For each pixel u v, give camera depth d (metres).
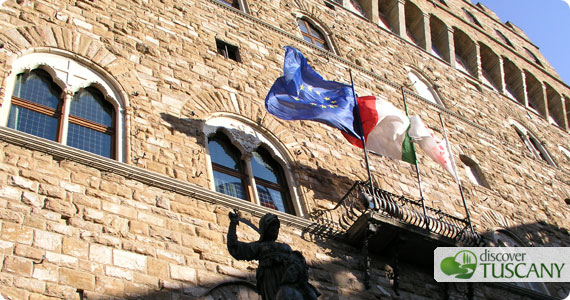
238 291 13.34
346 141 20.30
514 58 37.66
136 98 16.50
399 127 19.44
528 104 36.91
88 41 17.17
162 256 13.07
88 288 11.67
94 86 16.25
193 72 18.70
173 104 17.11
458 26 34.97
